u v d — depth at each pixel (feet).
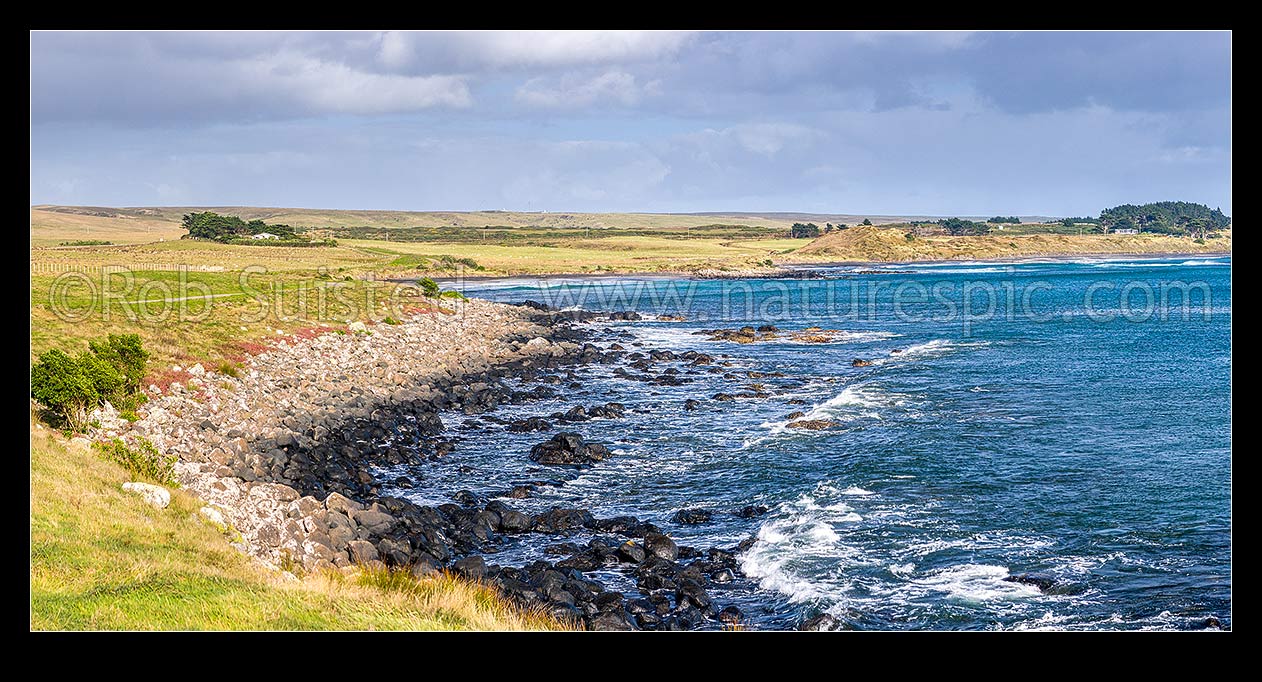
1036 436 145.59
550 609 78.02
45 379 107.76
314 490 112.57
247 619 56.90
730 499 117.70
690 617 79.51
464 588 76.28
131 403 127.34
